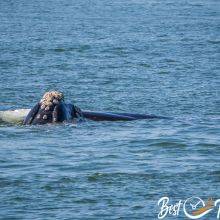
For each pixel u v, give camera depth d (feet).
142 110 242.78
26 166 167.32
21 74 318.45
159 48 422.00
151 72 332.19
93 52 400.88
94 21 603.26
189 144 186.39
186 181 155.33
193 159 172.76
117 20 615.98
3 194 147.95
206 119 221.66
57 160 172.14
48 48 410.31
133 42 449.89
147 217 135.74
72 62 359.87
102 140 191.42
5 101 255.70
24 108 240.73
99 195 146.82
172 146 185.06
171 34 499.92
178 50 413.80
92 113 217.36
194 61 368.89
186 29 538.88
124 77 316.60
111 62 362.74
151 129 204.23
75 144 187.52
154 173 160.76
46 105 211.00
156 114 235.20
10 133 199.11
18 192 148.87
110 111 236.02
